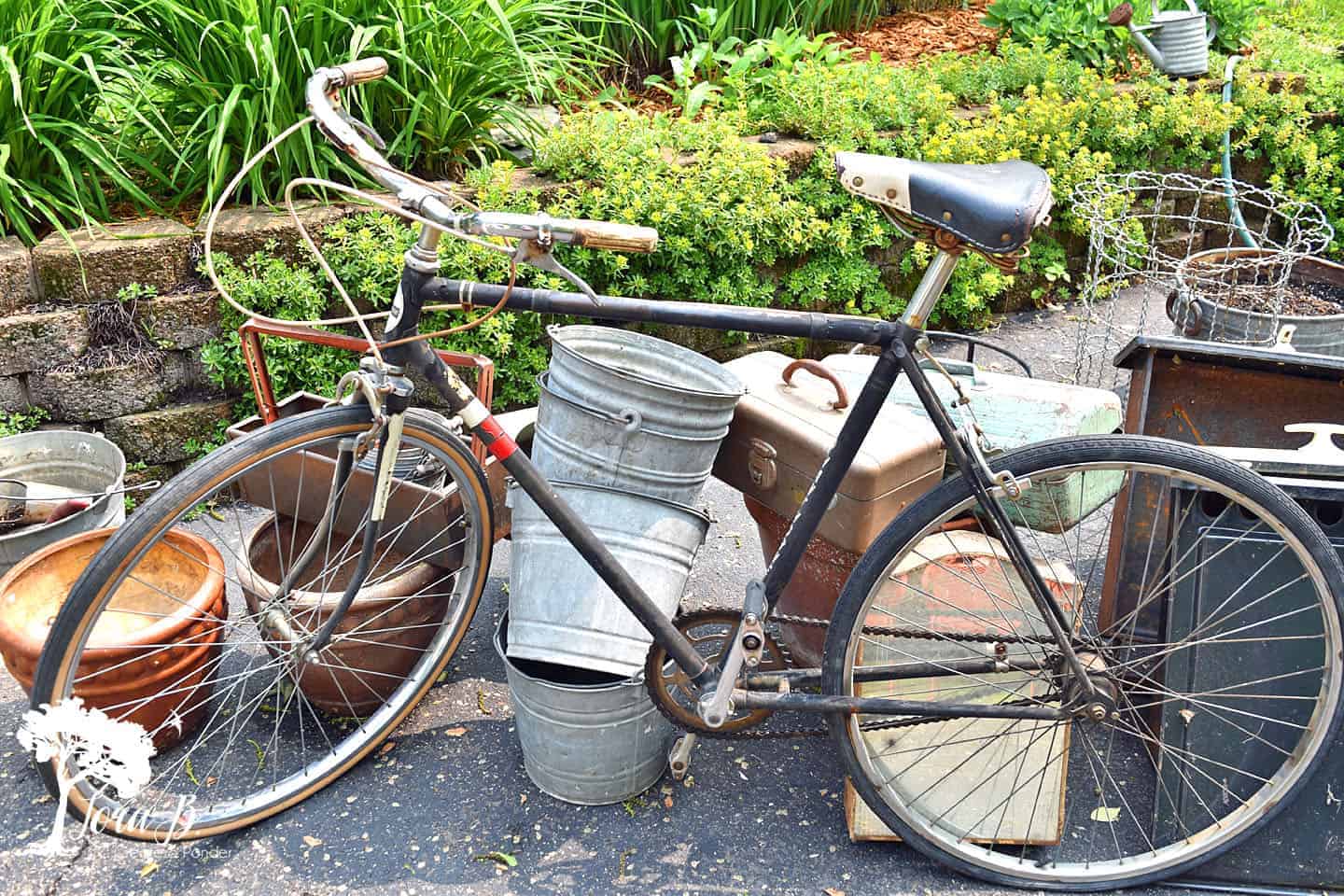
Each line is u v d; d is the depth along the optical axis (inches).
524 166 158.6
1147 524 99.3
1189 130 199.5
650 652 83.0
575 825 90.2
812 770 96.6
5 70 124.4
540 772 91.6
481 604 117.6
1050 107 185.9
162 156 141.3
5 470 117.0
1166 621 89.4
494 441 78.8
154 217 135.3
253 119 131.2
